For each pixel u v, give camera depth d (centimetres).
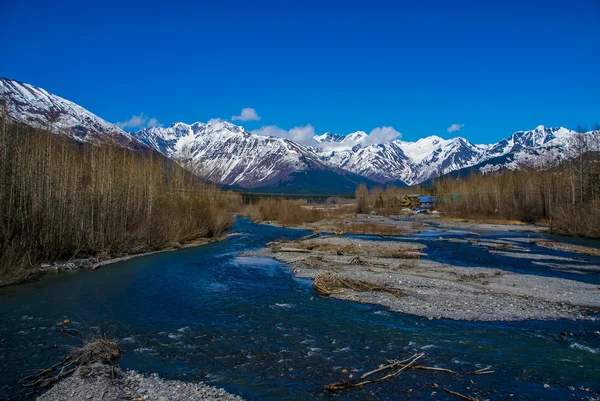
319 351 1539
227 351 1536
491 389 1234
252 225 8100
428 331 1769
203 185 6384
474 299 2294
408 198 13825
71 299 2255
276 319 1938
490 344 1611
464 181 13100
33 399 1172
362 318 1953
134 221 4350
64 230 3428
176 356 1487
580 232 5681
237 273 3103
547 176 8681
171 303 2206
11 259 2708
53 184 3444
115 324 1839
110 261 3538
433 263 3528
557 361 1444
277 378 1311
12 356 1467
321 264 3462
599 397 1182
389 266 3375
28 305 2127
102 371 1338
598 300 2278
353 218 10331
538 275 3034
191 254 4119
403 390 1230
